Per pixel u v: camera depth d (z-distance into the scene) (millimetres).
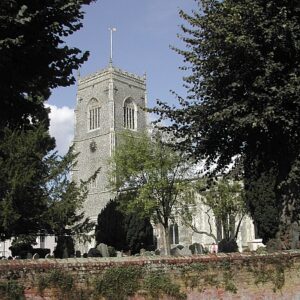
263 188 23656
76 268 11742
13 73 9266
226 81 16297
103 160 87312
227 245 38719
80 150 92812
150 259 12797
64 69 9945
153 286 12555
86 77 94438
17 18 8523
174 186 43969
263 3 15320
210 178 19344
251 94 14781
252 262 14055
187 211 50688
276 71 14906
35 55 9469
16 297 10836
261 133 16641
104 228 44781
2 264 10930
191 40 17359
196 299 13062
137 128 93188
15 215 23781
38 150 27062
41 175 28297
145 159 44281
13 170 24422
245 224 56781
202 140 17281
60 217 27375
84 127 93312
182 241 64375
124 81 92750
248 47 14750
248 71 15367
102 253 31078
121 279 12195
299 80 14266
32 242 29531
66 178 30109
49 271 11375
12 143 24922
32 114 10406
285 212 16234
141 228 43781
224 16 16328
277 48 15203
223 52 16141
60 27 9633
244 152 17906
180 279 12992
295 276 14617
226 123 16078
